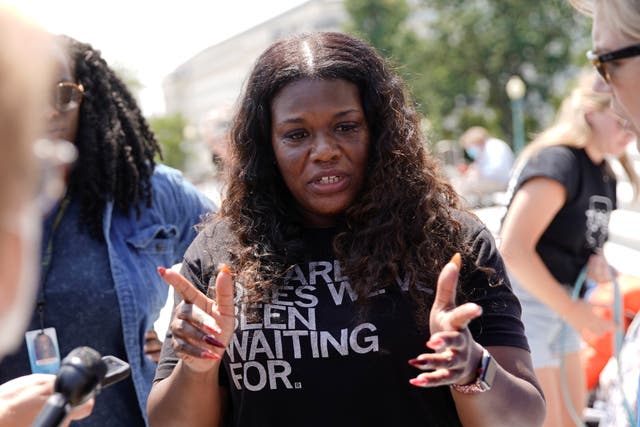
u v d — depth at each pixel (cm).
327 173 199
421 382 163
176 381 195
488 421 177
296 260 200
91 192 256
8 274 82
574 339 353
